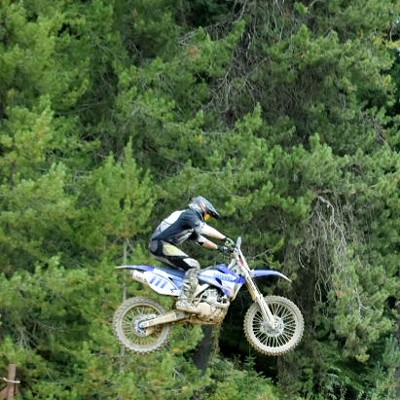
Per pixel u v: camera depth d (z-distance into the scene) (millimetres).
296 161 63031
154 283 37125
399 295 70750
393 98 74750
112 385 51312
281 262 70125
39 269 48969
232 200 59000
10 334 53875
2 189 48031
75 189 54594
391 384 73938
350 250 64688
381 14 65312
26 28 49844
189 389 54969
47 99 49906
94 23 57438
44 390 51594
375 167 67250
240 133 61719
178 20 69938
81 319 56531
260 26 67812
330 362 72750
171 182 58906
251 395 68812
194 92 63406
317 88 68688
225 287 37250
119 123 60156
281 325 38219
